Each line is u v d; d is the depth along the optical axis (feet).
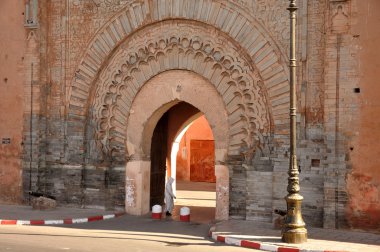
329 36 46.21
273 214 48.80
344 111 45.52
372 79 44.65
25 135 59.67
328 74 46.14
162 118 61.82
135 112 55.62
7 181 60.49
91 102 57.41
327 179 45.80
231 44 51.37
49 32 59.06
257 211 49.90
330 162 45.80
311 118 47.52
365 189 44.62
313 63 47.57
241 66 50.90
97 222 50.70
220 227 46.06
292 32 39.34
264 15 49.60
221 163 51.80
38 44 59.11
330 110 46.01
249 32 50.19
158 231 45.96
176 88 53.93
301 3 48.11
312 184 47.09
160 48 54.24
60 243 38.14
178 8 53.01
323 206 46.26
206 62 52.44
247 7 50.26
